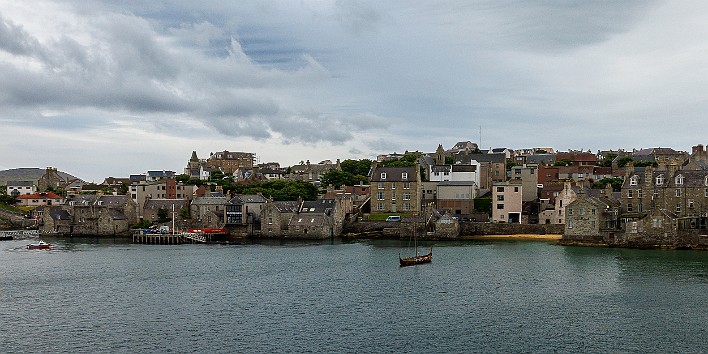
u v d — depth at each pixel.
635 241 141.62
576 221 149.50
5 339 70.56
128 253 145.38
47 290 97.75
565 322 75.44
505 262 120.88
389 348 66.62
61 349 67.00
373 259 128.62
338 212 181.88
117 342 69.38
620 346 66.12
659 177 152.75
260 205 190.00
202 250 150.75
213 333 72.69
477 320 77.00
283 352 65.62
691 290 91.50
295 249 150.12
